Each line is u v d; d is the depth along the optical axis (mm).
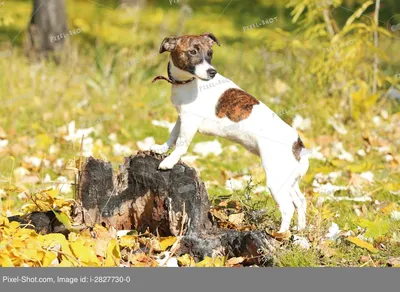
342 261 7957
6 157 12258
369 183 11289
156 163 8016
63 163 11930
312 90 15422
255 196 10180
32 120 14852
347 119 14867
